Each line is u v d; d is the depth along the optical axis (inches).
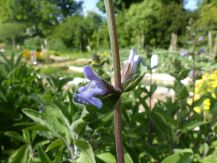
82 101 3.3
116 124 3.7
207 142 7.7
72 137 5.2
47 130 5.7
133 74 3.5
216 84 11.4
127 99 6.7
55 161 5.7
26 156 5.9
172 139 6.9
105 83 3.4
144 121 7.4
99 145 5.8
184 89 7.2
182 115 7.3
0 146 8.3
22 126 8.3
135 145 6.6
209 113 7.8
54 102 5.5
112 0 3.5
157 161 7.0
